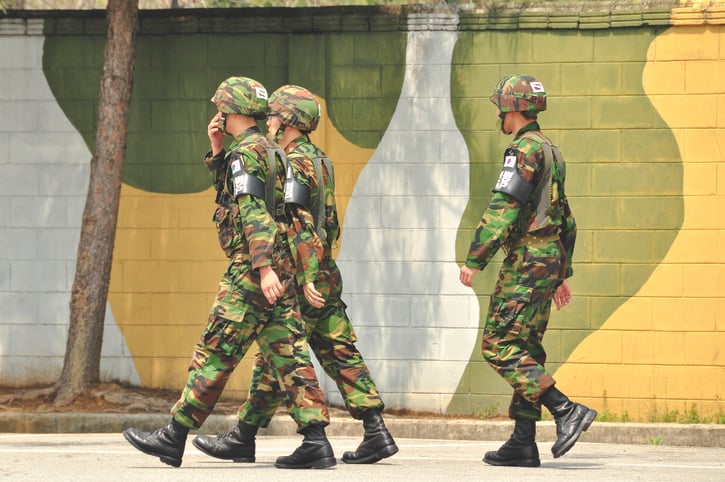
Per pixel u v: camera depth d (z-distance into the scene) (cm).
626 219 4075
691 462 2930
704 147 4044
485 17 4144
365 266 4184
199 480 2242
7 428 3912
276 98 2630
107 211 4138
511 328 2533
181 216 4281
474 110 4153
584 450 3403
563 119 4106
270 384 2614
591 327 4078
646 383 4050
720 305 4028
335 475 2330
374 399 2614
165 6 4600
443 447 3484
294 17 4241
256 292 2378
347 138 4203
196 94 4291
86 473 2409
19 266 4331
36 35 4338
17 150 4334
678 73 4056
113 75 4125
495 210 2523
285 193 2512
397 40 4188
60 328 4316
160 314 4275
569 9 4103
